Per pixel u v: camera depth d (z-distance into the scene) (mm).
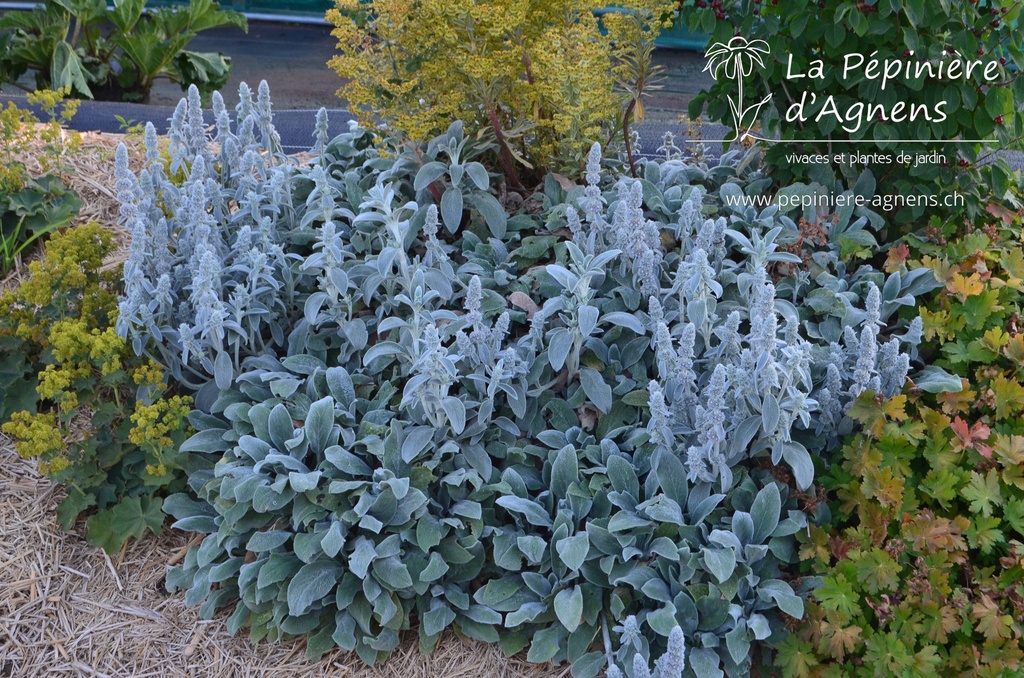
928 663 2359
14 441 3193
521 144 4027
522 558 2822
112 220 4000
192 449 2918
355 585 2734
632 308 3211
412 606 2768
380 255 3105
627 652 2576
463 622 2738
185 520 2893
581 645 2641
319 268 3367
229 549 2775
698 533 2705
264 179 3627
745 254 3574
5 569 2852
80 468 2953
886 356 2869
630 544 2703
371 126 3809
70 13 6719
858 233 3525
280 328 3320
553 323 3260
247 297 3090
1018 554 2506
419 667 2697
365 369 3211
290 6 9945
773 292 2660
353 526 2824
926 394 3041
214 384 3168
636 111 3846
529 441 3080
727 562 2527
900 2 3238
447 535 2820
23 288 3158
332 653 2740
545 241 3486
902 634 2443
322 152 3977
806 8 3439
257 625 2748
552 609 2736
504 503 2740
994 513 2736
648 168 3934
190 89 3621
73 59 6516
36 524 2979
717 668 2463
